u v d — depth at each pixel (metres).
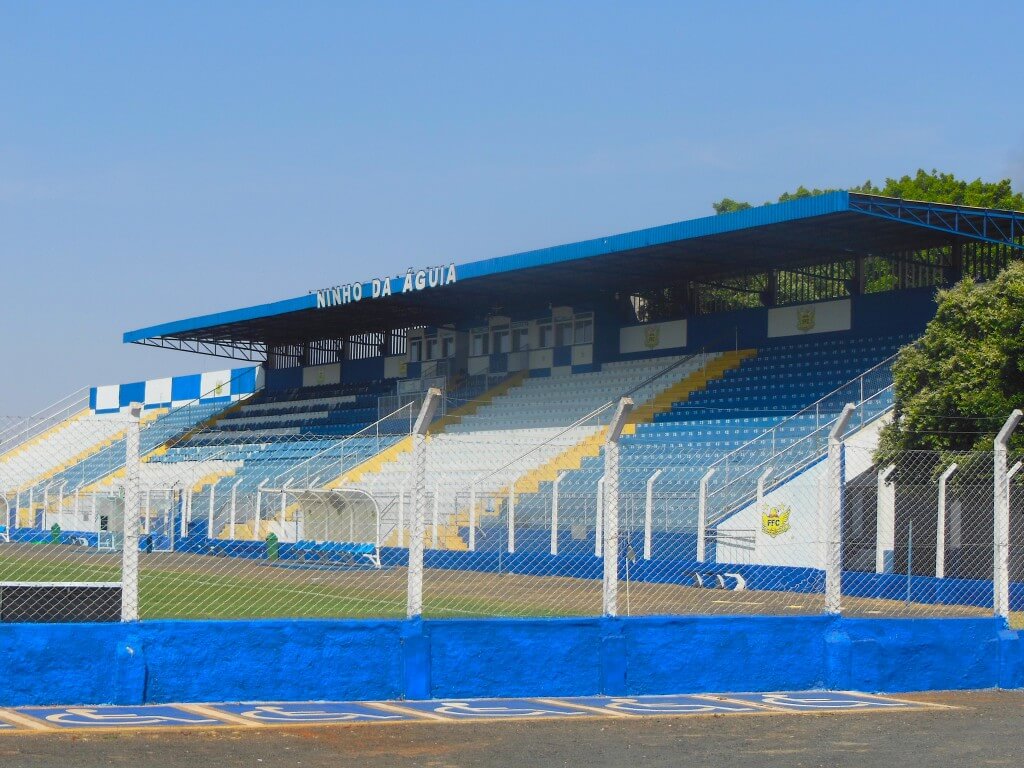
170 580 26.72
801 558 28.70
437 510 33.06
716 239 36.91
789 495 29.23
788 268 41.41
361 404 54.50
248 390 65.06
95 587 13.02
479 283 44.47
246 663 12.39
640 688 13.70
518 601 22.81
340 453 44.59
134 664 11.94
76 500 38.94
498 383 50.09
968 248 36.59
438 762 10.06
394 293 45.28
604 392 44.16
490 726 11.65
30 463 49.09
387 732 11.20
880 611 21.09
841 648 14.35
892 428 27.17
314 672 12.62
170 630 12.16
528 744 10.88
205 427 60.81
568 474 36.69
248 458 48.00
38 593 12.78
